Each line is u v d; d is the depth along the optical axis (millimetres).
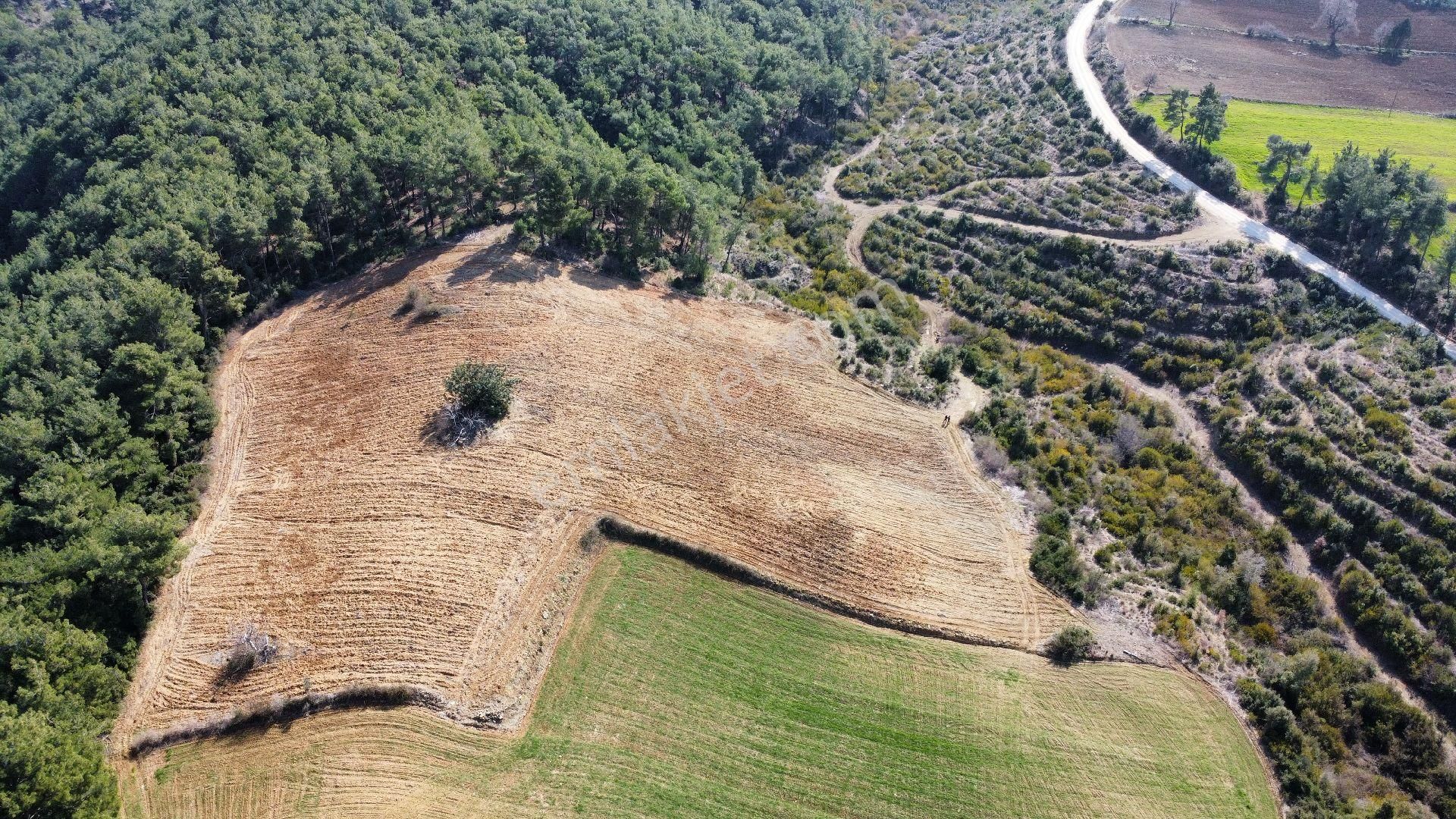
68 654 44531
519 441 59312
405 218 85562
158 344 63500
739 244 90562
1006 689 49250
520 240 80188
